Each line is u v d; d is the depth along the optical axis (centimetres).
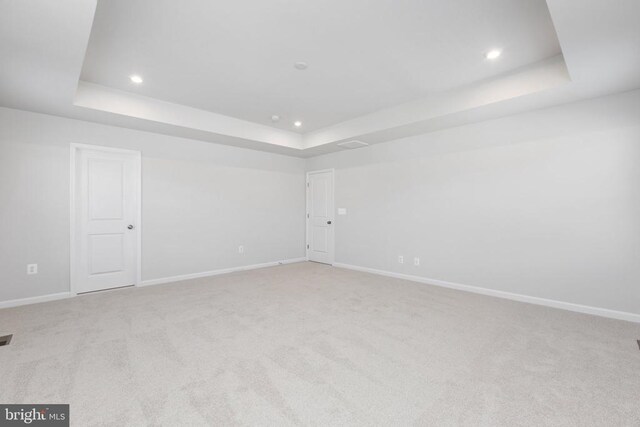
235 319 285
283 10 205
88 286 379
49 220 346
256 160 544
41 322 275
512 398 167
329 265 573
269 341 237
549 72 276
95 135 375
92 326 266
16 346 227
